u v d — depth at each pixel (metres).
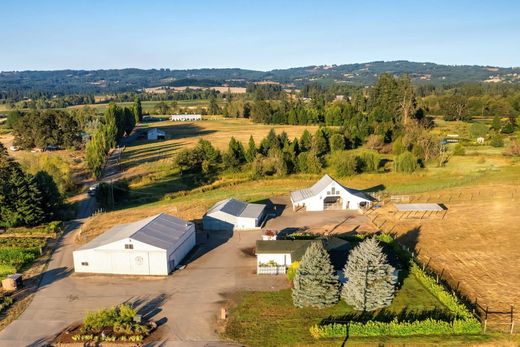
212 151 93.88
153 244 43.31
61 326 34.59
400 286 39.66
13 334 33.53
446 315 34.62
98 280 42.72
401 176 86.00
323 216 62.53
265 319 34.97
